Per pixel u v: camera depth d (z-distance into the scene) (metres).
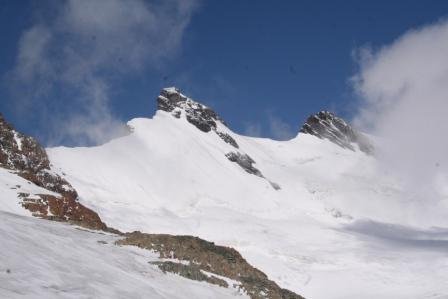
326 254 132.75
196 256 32.38
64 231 29.72
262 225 156.25
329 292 103.94
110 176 171.88
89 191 150.38
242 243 137.62
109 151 191.12
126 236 35.44
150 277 23.45
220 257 34.56
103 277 20.42
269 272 113.38
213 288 25.73
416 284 107.25
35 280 17.11
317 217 190.62
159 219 145.38
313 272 117.44
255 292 28.47
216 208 170.88
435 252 136.75
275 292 30.56
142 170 185.00
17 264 17.97
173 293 22.03
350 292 103.19
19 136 90.50
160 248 32.12
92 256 23.59
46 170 89.62
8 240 20.59
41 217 41.38
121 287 19.91
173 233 136.38
